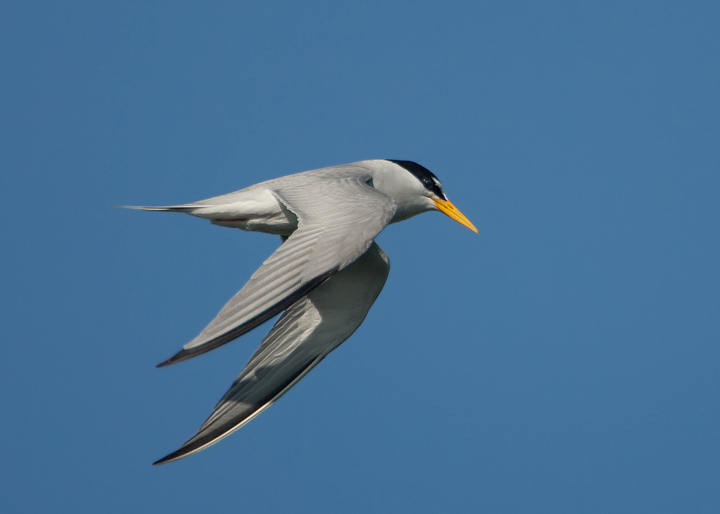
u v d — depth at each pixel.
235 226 12.69
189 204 12.38
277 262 9.15
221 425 12.52
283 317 13.55
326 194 10.77
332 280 13.59
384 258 13.72
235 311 8.53
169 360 8.01
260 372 13.10
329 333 13.56
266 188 12.30
